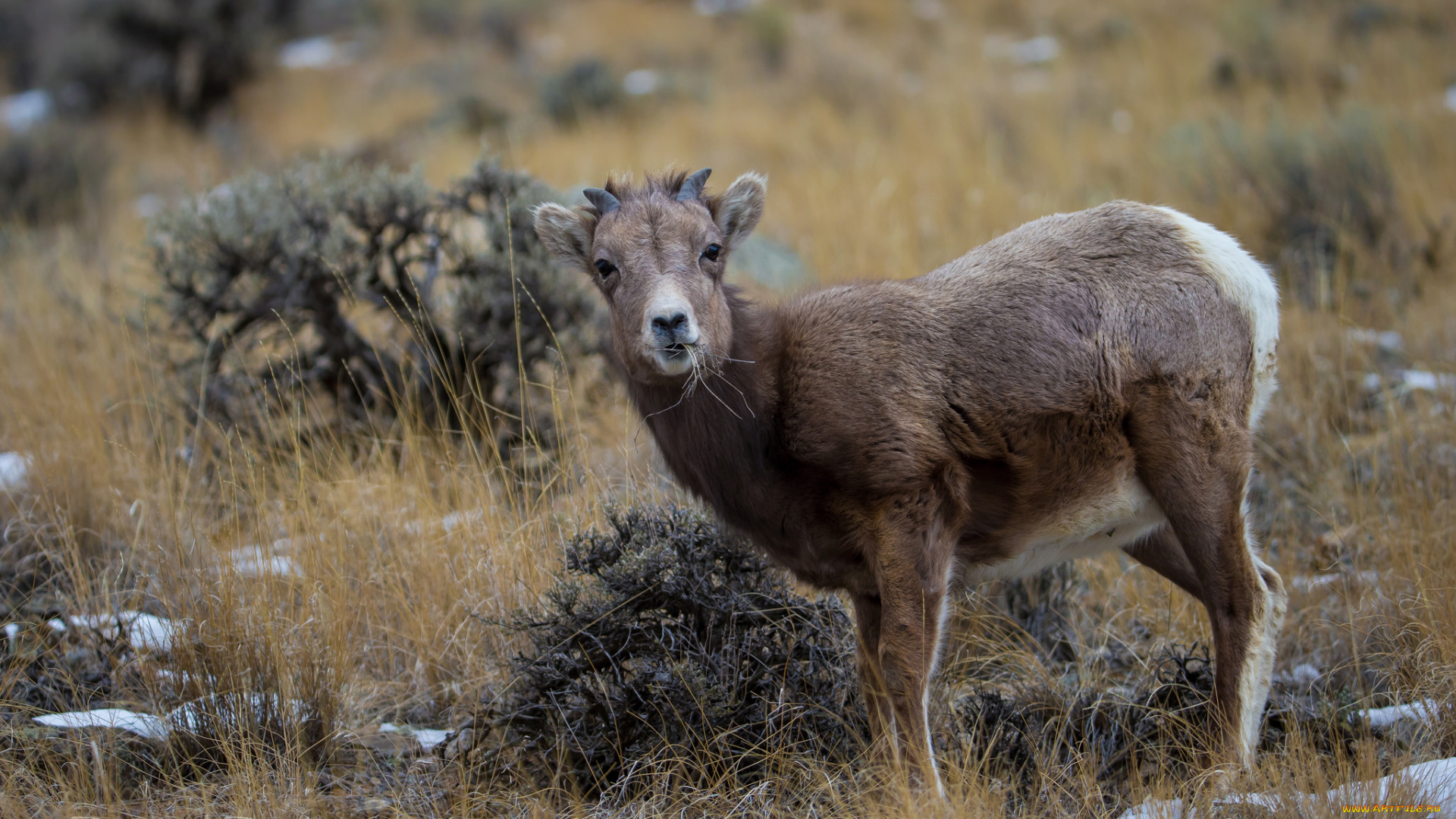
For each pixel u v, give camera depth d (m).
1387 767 13.39
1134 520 14.92
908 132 44.19
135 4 68.19
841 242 32.91
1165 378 13.88
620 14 75.31
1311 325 25.56
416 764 14.87
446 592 17.66
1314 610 17.08
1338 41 51.50
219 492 20.95
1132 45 55.16
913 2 71.44
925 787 12.88
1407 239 29.81
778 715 14.42
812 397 13.72
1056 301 14.13
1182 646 16.56
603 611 14.66
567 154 46.19
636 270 13.78
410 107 60.53
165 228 23.61
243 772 14.07
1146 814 12.51
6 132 55.28
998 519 14.32
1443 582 15.92
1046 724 14.78
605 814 13.74
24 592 18.52
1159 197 35.28
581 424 21.09
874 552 13.69
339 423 22.92
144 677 15.68
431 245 23.83
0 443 23.36
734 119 50.91
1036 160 40.53
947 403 13.75
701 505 16.88
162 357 24.27
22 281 32.56
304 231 22.95
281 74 70.44
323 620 16.03
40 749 14.12
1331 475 19.84
